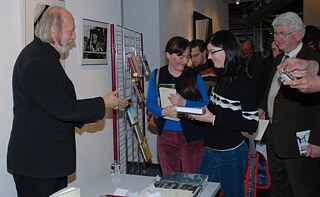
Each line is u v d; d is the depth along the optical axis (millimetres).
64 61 2455
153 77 2693
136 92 3307
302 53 2289
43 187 1746
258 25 11523
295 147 2311
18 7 2006
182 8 5539
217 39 1950
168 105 2545
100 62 2912
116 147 3182
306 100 2238
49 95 1661
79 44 2619
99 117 1851
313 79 974
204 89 2631
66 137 1797
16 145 1736
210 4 7625
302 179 2352
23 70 1650
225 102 1976
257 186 2750
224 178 2057
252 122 1913
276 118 2391
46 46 1739
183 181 1835
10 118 1983
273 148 2590
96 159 2908
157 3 4457
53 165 1738
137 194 1677
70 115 1715
